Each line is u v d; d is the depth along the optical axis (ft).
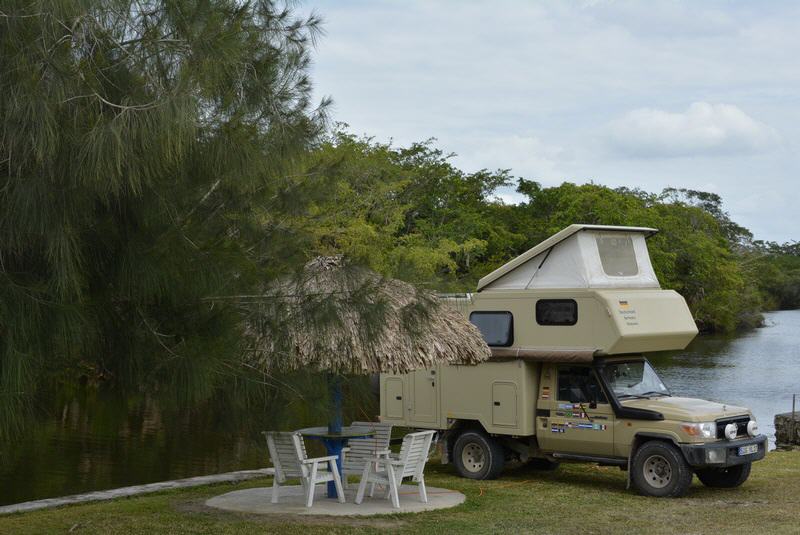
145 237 20.10
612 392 38.70
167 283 19.97
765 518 31.48
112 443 61.41
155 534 28.48
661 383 41.34
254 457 56.29
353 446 35.17
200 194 21.95
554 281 40.81
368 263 24.94
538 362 41.29
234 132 20.80
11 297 17.20
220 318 21.25
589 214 164.14
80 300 18.80
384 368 30.55
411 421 44.57
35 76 16.49
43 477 49.01
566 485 40.11
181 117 17.24
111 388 21.17
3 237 17.56
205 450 58.75
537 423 40.83
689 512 33.06
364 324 23.85
